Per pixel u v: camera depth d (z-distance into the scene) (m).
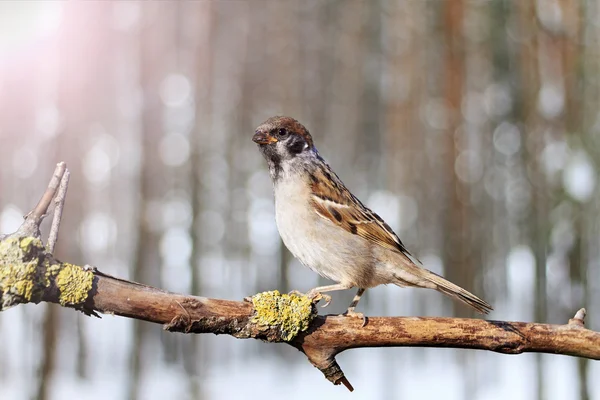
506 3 12.61
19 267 3.68
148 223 12.65
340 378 4.49
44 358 10.89
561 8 11.51
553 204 11.59
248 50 14.90
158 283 12.62
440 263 14.08
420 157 14.16
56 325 11.17
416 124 14.20
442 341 4.39
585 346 4.38
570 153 11.45
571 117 11.41
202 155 13.43
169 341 12.70
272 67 15.25
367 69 15.68
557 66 11.70
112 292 3.90
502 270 13.27
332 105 16.11
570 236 11.34
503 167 13.14
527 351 4.42
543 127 11.85
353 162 16.52
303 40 15.52
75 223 11.75
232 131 14.52
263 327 4.24
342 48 15.64
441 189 13.91
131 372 11.88
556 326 4.43
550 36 11.70
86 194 11.89
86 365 11.82
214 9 13.69
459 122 13.41
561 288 11.38
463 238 13.61
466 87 13.16
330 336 4.39
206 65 13.39
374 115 16.09
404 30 14.16
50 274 3.78
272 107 15.40
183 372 12.54
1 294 3.66
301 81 15.62
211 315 4.14
